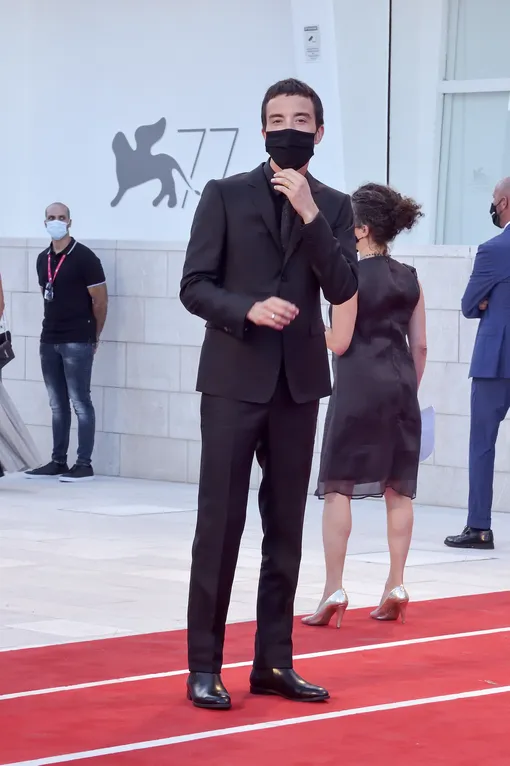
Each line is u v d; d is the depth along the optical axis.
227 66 14.59
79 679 5.54
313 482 12.10
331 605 6.71
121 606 7.21
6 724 4.83
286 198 4.97
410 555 9.12
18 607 7.16
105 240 13.28
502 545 9.62
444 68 13.66
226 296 4.82
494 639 6.47
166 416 13.05
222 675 5.62
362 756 4.48
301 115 4.78
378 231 6.78
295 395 5.00
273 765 4.37
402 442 6.80
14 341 13.88
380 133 13.67
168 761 4.39
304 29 13.53
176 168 14.99
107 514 10.85
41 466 13.38
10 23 16.05
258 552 9.13
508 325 9.40
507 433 11.19
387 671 5.77
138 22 15.16
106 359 13.34
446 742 4.66
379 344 6.76
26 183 16.11
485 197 13.59
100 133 15.54
